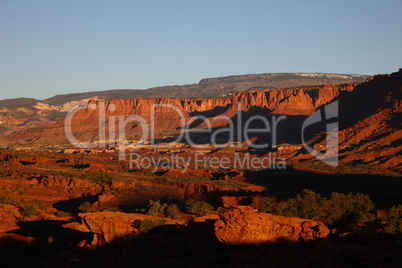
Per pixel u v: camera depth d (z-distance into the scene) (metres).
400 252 27.11
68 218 50.56
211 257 30.75
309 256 28.56
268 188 90.62
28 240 44.03
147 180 98.56
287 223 29.72
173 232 35.88
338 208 45.19
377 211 48.16
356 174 121.00
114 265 35.38
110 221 37.94
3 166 105.88
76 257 36.97
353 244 28.38
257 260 28.78
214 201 77.06
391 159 144.75
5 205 54.28
